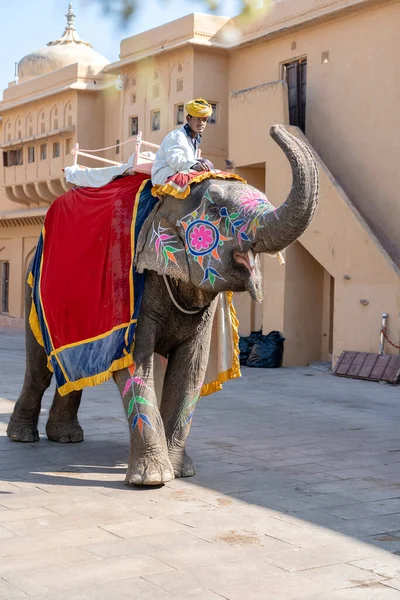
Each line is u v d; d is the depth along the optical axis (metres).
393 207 16.97
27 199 30.34
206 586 4.88
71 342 7.54
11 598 4.64
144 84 22.64
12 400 12.46
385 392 14.50
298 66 19.27
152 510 6.45
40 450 8.73
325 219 17.30
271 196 18.41
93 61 28.64
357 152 17.72
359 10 17.45
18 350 22.09
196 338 7.56
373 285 16.44
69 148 26.75
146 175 7.53
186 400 7.64
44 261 8.10
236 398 13.41
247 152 19.11
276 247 6.12
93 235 7.44
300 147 5.86
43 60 28.86
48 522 6.09
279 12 19.36
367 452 9.02
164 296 7.18
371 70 17.34
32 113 28.61
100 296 7.29
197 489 7.15
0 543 5.59
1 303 33.81
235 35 20.75
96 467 7.95
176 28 21.20
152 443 7.14
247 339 18.86
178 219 6.84
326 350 18.86
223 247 6.51
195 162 6.95
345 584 4.95
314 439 9.77
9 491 7.00
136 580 4.95
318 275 18.92
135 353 7.16
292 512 6.49
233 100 19.48
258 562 5.30
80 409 11.64
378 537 5.89
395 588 4.91
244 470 7.95
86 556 5.35
